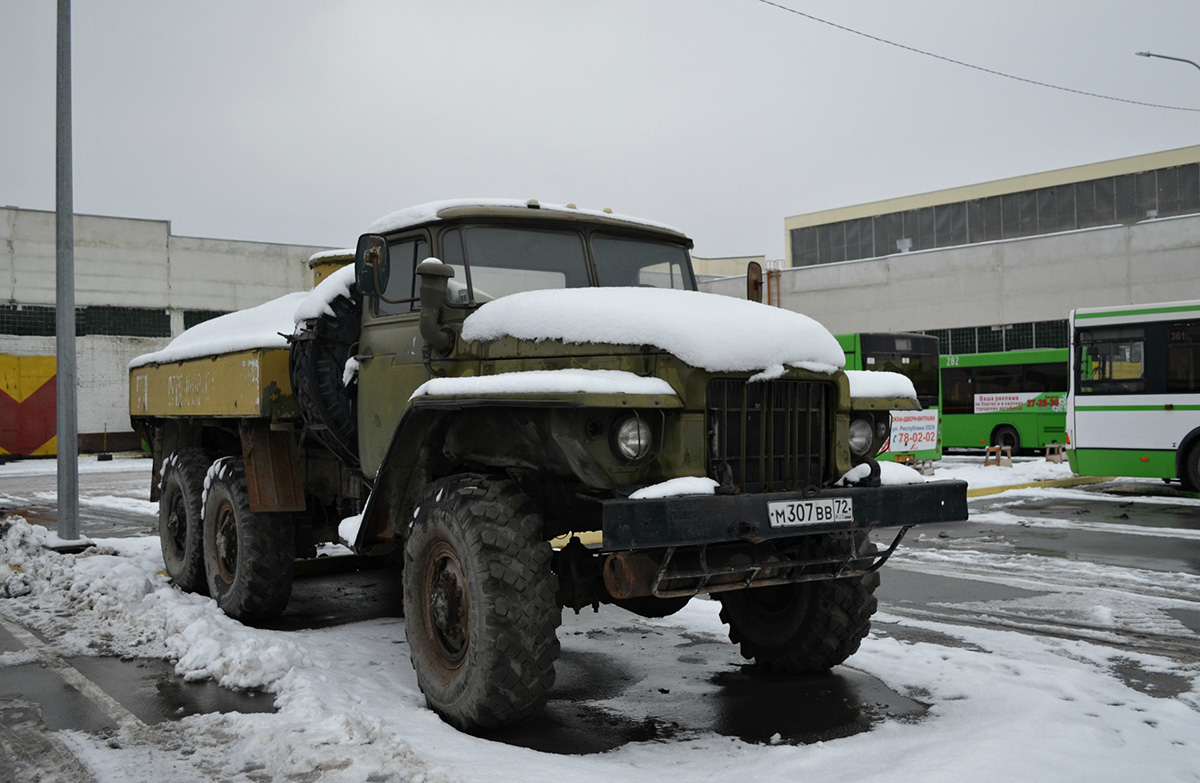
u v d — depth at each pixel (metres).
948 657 5.52
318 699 4.54
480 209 5.16
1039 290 33.78
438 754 3.88
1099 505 14.80
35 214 32.75
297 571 8.55
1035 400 27.78
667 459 4.09
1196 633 6.34
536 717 4.56
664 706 4.73
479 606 4.12
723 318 4.29
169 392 7.98
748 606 5.44
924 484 4.59
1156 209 48.69
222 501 6.82
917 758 3.82
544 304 4.56
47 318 33.09
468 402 4.22
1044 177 51.69
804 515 4.16
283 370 6.25
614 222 5.64
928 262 36.38
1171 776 3.61
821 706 4.70
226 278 36.09
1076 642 5.98
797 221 60.44
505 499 4.28
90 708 4.66
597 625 6.53
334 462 6.61
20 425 32.25
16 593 7.47
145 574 7.83
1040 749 3.83
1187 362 15.79
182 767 3.85
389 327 5.38
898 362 21.31
